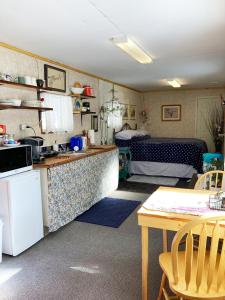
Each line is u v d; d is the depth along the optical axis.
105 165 4.23
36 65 3.39
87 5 1.96
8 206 2.34
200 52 3.37
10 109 2.98
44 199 2.81
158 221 1.60
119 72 4.70
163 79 5.60
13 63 3.01
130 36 2.69
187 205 1.75
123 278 2.10
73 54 3.39
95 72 4.67
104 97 5.48
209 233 1.49
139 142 5.97
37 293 1.93
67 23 2.31
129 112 7.11
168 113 7.96
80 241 2.76
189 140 6.28
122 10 2.06
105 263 2.33
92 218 3.40
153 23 2.34
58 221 2.95
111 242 2.74
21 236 2.46
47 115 3.57
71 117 4.04
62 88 3.94
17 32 2.53
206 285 1.39
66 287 2.00
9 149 2.44
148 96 8.12
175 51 3.30
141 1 1.90
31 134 3.33
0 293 1.94
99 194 4.02
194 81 6.04
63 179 3.03
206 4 1.96
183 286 1.38
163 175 5.75
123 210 3.69
